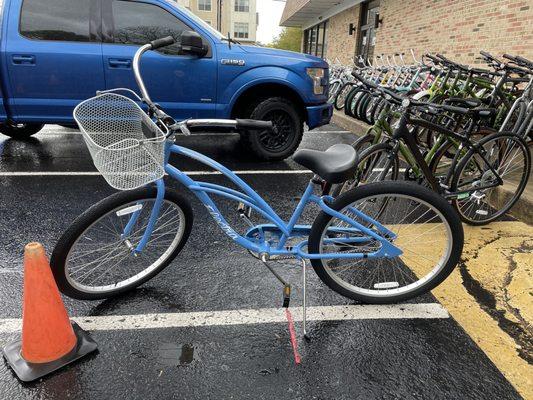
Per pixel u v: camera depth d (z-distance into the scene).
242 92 5.00
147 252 2.85
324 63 5.48
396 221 2.76
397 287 2.54
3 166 4.92
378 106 6.18
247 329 2.29
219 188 2.29
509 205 3.67
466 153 3.43
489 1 7.19
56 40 4.57
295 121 5.27
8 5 4.48
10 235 3.27
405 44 10.34
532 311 2.47
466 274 2.83
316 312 2.45
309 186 2.25
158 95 4.80
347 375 2.01
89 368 2.00
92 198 4.04
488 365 2.07
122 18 4.67
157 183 2.31
